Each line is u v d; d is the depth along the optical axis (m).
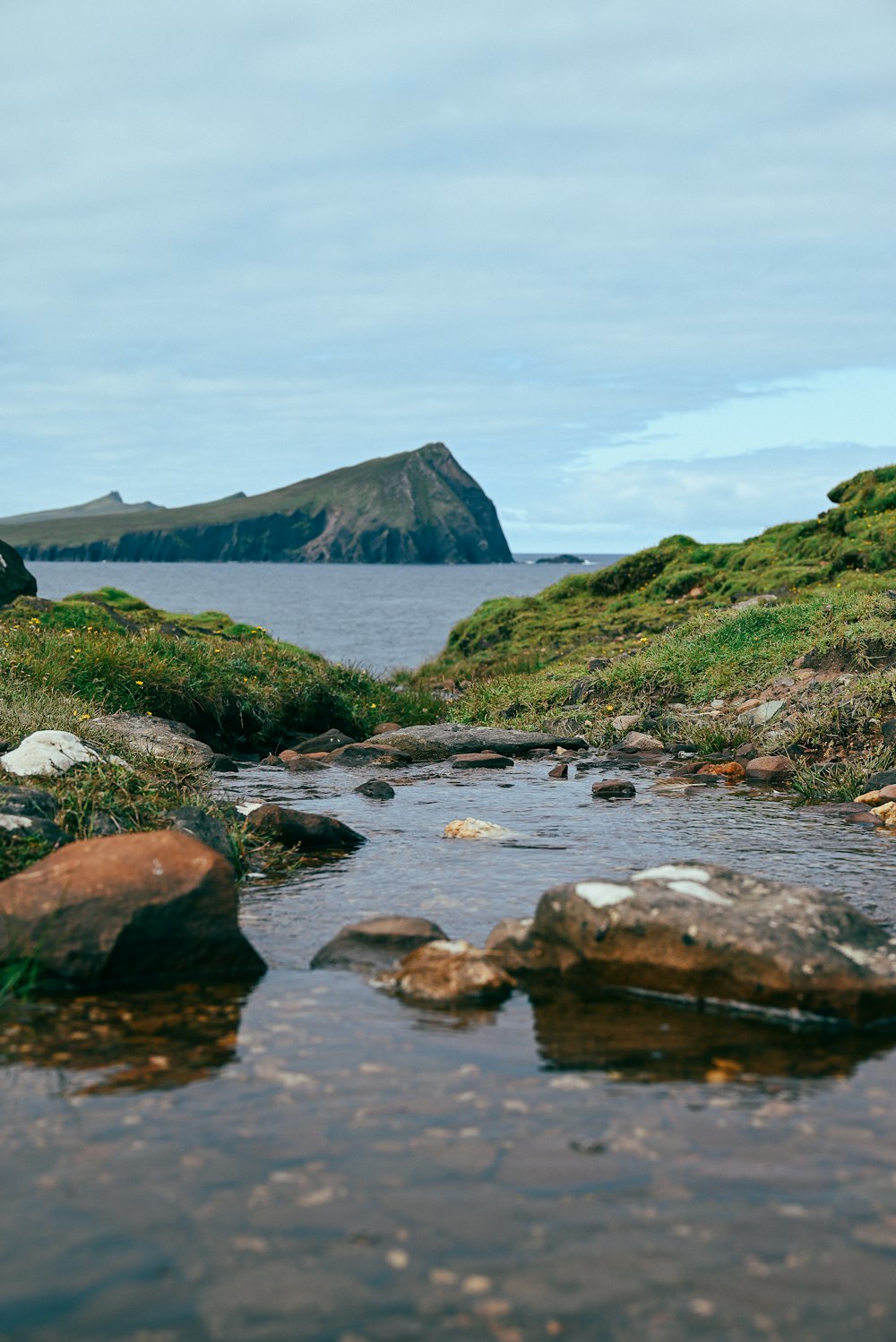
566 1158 3.04
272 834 7.62
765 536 30.08
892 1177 2.95
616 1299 2.38
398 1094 3.49
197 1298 2.37
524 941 4.95
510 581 189.75
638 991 4.61
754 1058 3.85
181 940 4.80
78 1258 2.52
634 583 31.19
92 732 9.47
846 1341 2.23
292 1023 4.19
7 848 5.81
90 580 179.25
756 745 12.66
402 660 40.62
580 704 16.39
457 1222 2.69
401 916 5.53
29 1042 3.95
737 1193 2.85
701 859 7.25
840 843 7.86
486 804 9.73
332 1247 2.57
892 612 14.70
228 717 14.79
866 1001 4.23
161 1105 3.37
